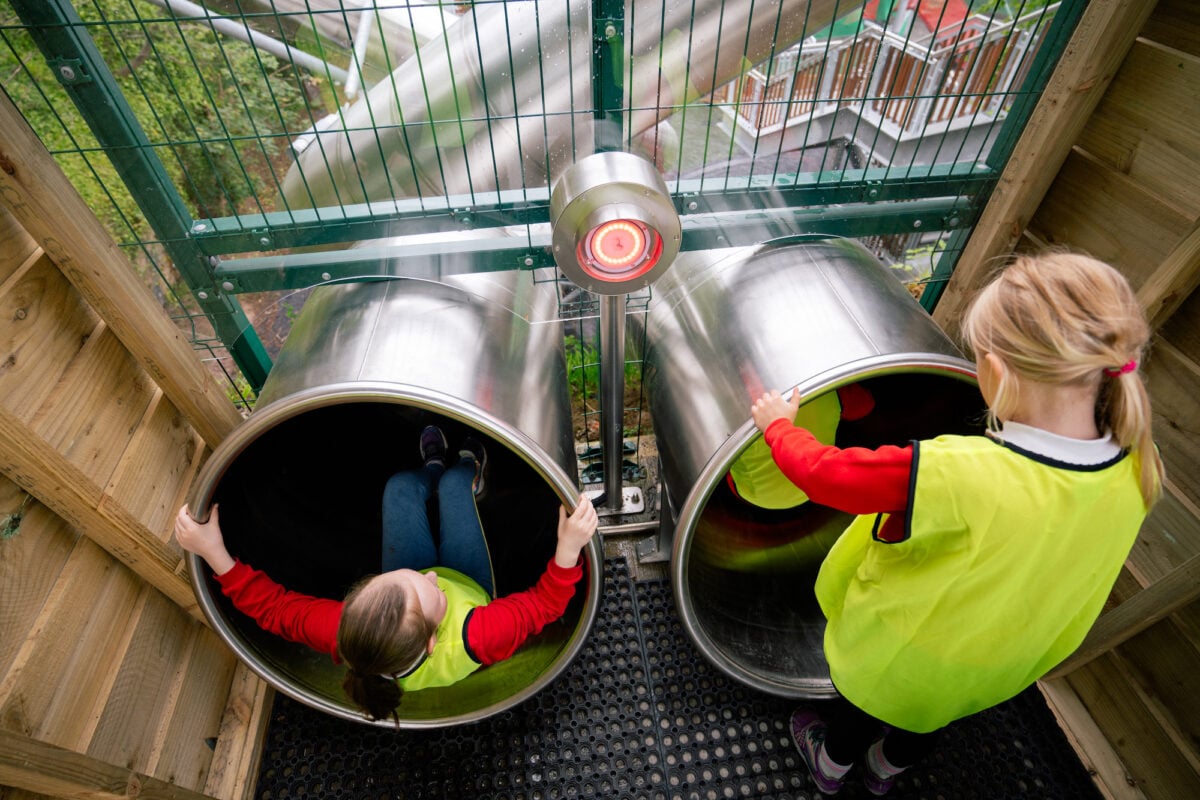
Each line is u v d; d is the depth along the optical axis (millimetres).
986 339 929
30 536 1282
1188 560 1474
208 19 1368
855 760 1679
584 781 1822
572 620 1800
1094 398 897
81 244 1359
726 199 1768
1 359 1258
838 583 1411
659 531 2227
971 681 1189
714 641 1761
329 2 1670
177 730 1668
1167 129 1538
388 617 1220
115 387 1557
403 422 2432
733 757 1856
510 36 1468
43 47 1355
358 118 1688
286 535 1935
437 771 1839
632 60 1462
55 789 1114
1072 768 1804
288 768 1852
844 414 2014
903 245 2629
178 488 1746
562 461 1592
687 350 1801
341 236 1729
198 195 1646
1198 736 1568
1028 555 964
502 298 1829
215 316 1915
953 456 964
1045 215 1948
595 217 1265
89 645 1409
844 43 2418
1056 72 1683
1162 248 1580
